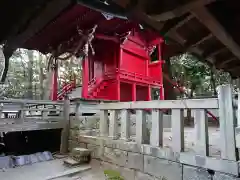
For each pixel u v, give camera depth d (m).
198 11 2.04
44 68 22.72
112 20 10.09
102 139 5.00
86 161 5.27
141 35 14.23
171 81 18.98
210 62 3.73
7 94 18.86
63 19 8.45
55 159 5.73
